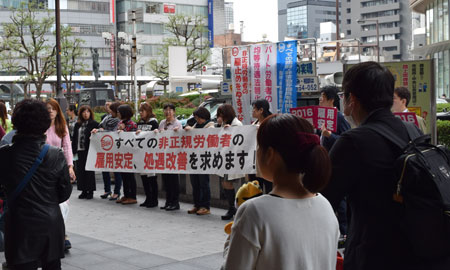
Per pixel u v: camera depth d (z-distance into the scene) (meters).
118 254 6.38
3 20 70.69
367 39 122.00
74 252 6.49
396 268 2.33
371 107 2.53
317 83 11.09
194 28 52.88
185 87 29.27
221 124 8.70
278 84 11.56
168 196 9.39
